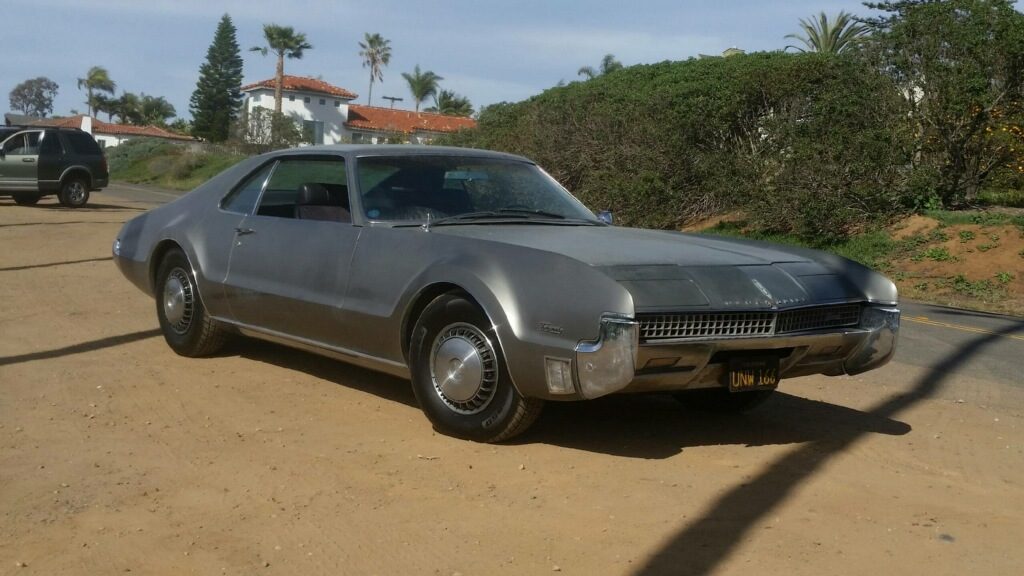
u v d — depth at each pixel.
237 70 84.25
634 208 22.22
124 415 5.38
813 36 39.69
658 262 4.66
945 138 18.27
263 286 5.96
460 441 4.98
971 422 5.93
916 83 18.41
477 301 4.72
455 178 5.85
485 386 4.80
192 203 6.84
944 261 16.08
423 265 5.02
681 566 3.53
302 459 4.66
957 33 17.64
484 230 5.30
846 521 4.05
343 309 5.39
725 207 22.22
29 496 4.13
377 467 4.55
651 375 4.45
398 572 3.44
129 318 8.26
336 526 3.85
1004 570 3.60
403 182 5.70
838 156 18.70
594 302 4.34
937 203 18.41
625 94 25.31
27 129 23.88
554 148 24.06
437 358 4.97
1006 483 4.68
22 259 12.38
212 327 6.59
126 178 55.31
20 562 3.48
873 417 5.95
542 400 4.73
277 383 6.15
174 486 4.27
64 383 6.03
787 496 4.33
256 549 3.62
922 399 6.55
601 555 3.61
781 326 4.71
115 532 3.76
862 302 5.08
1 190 23.27
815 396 6.48
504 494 4.23
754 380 4.75
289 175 6.22
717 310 4.49
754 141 22.12
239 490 4.23
